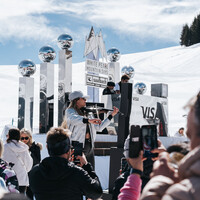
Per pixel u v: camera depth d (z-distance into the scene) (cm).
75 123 538
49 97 913
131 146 197
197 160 118
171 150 184
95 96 1060
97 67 1045
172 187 115
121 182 354
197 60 5144
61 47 957
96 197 305
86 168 360
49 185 298
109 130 843
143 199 130
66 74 930
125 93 600
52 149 303
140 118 931
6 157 496
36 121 1669
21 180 498
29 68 916
